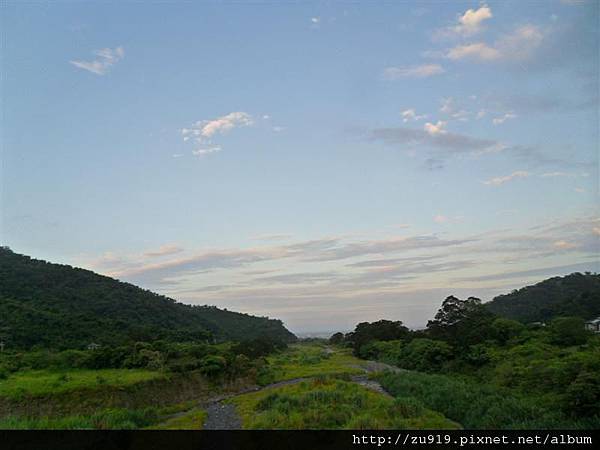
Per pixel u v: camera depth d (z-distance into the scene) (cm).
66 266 10519
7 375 4228
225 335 11681
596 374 2611
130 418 3130
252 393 4691
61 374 4378
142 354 5009
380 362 7519
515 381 3594
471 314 6488
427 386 3794
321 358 8494
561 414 2477
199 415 3406
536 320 7594
